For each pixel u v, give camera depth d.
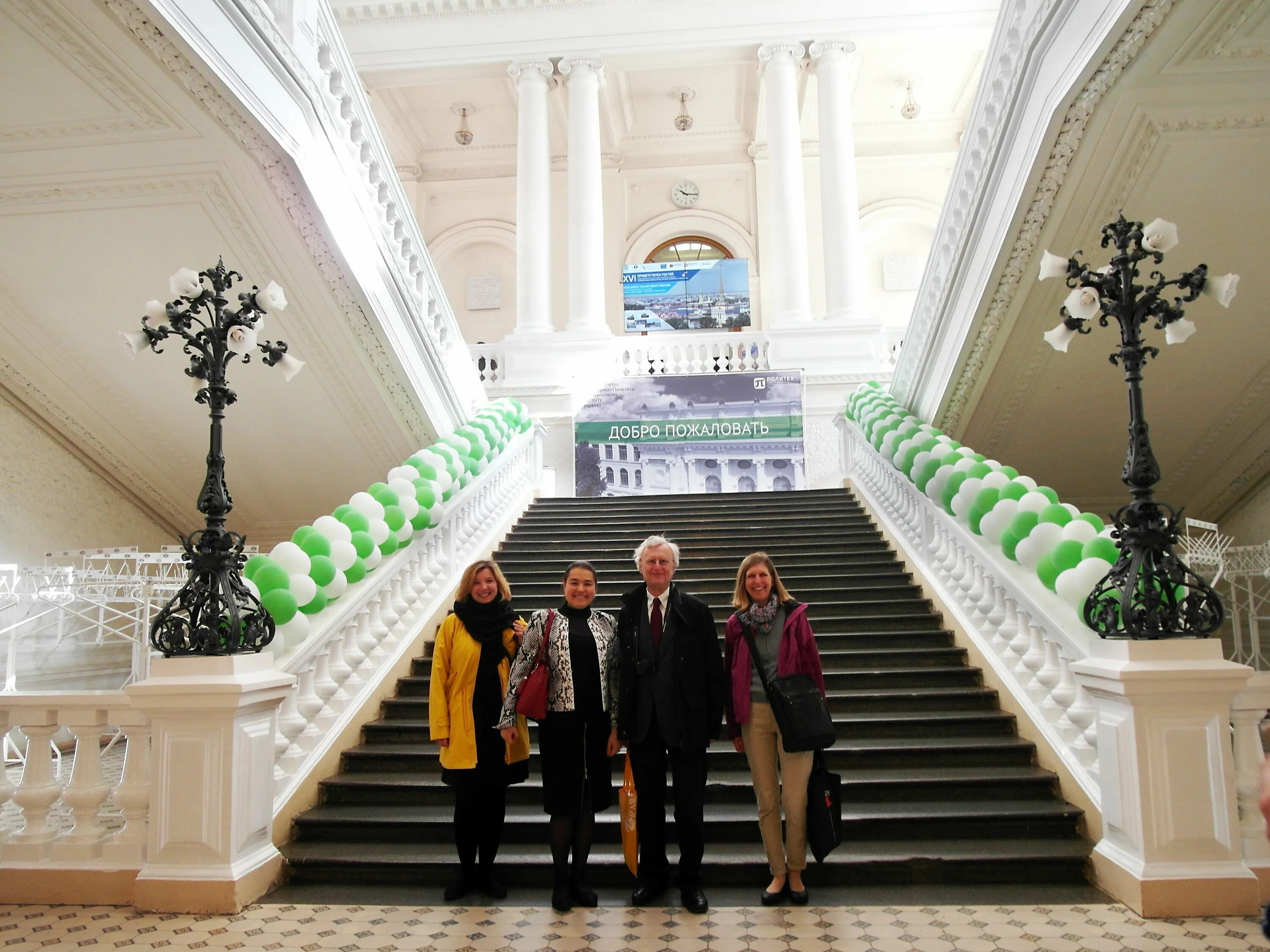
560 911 3.81
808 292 14.86
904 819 4.40
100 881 4.01
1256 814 3.85
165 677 4.02
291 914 3.82
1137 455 3.96
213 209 7.19
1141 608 3.78
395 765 5.14
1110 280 4.13
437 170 20.42
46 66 6.03
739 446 13.12
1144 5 5.34
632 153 20.14
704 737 3.81
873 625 6.84
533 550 9.01
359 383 8.86
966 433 9.46
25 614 8.49
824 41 15.42
